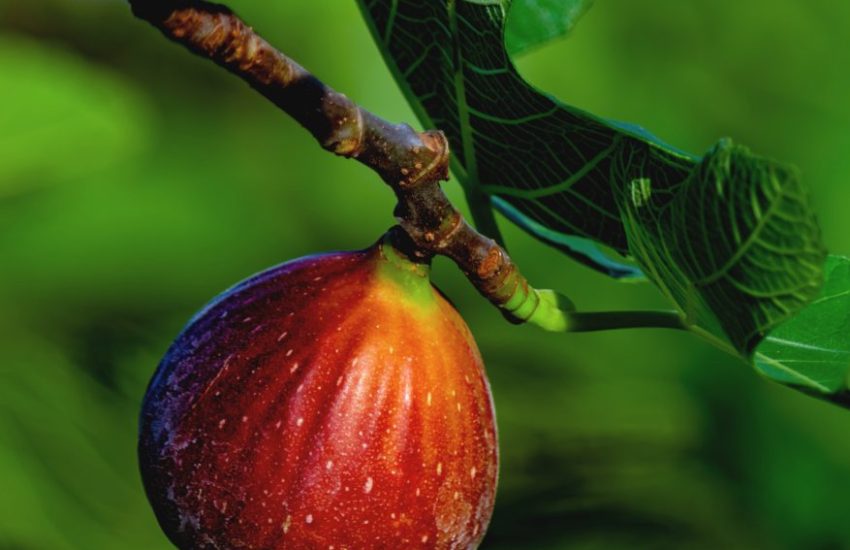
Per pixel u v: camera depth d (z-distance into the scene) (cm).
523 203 237
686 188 189
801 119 542
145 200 536
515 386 491
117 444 473
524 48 225
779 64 543
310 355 201
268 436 197
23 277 513
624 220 215
